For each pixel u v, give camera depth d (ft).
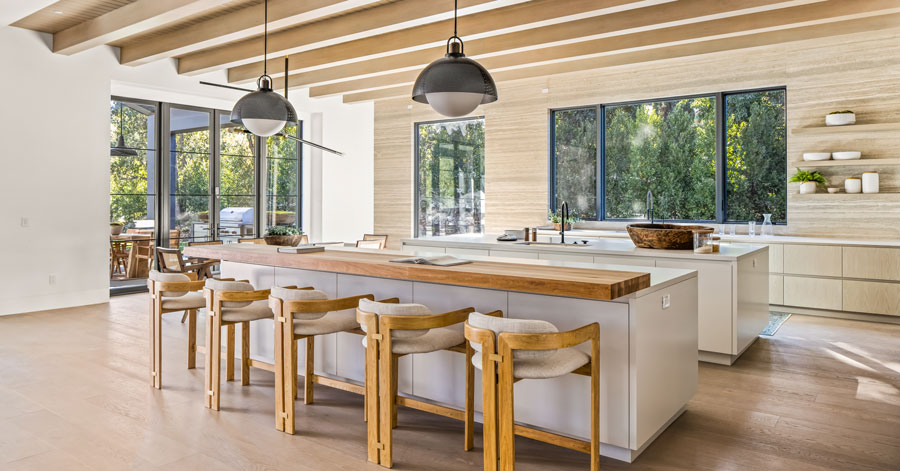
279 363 10.11
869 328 17.72
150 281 12.29
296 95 29.17
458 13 15.35
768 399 11.53
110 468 8.56
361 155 32.53
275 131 13.37
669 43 18.11
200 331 17.69
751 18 16.66
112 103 23.85
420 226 31.19
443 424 10.46
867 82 19.74
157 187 25.32
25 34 20.10
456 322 8.98
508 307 9.76
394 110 31.35
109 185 22.54
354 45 20.58
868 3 14.98
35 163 20.53
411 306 8.69
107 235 22.50
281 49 19.97
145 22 17.07
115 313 20.27
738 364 14.02
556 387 9.25
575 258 16.01
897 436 9.69
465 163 29.40
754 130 22.29
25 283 20.43
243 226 28.63
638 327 8.57
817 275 19.30
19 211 20.22
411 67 21.71
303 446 9.41
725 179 22.95
